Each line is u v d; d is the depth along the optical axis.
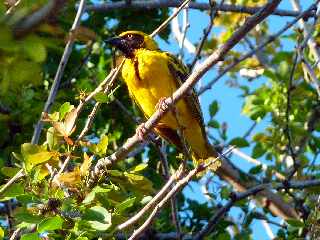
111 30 14.79
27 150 8.69
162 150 10.69
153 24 14.59
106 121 14.47
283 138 14.52
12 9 5.03
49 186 8.59
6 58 5.05
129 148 9.37
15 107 12.23
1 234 8.87
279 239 12.53
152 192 9.95
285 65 14.65
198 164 8.16
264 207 13.76
